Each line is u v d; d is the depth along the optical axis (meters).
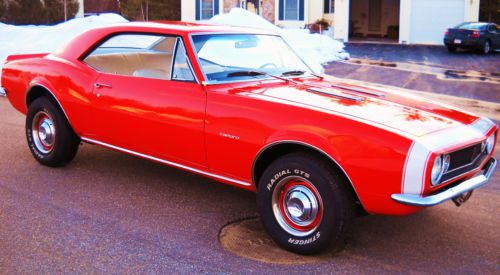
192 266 3.56
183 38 4.47
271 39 5.22
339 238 3.61
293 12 29.02
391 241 4.07
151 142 4.59
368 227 4.34
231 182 4.17
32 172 5.45
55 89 5.23
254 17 17.53
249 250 3.84
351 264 3.66
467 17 26.62
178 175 5.54
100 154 6.20
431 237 4.16
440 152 3.33
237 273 3.47
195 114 4.20
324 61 18.33
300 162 3.64
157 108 4.45
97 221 4.26
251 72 4.56
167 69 4.69
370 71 16.34
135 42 5.04
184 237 4.03
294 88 4.40
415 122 3.70
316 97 4.10
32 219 4.25
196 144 4.25
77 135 5.34
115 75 4.86
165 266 3.54
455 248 3.96
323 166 3.57
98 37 5.19
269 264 3.62
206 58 4.44
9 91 5.84
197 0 29.77
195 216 4.46
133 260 3.61
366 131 3.43
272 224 3.86
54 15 25.42
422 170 3.28
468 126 3.89
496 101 11.45
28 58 5.81
